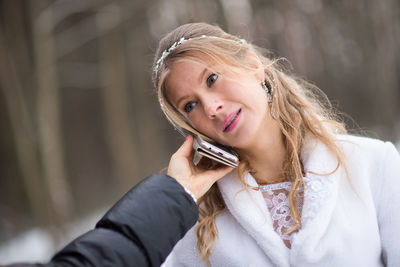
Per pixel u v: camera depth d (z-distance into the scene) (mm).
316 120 1502
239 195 1466
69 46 11289
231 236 1503
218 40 1398
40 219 8711
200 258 1546
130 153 11633
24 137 8781
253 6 12617
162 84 1431
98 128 13281
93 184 12969
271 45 13531
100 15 10445
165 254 1090
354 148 1468
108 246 1011
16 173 10641
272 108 1467
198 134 1426
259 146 1474
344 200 1420
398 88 14016
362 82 14242
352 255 1357
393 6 13836
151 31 12039
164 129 13898
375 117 13609
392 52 13922
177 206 1135
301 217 1397
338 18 14148
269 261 1437
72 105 12820
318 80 14297
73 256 983
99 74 12117
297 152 1506
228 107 1360
